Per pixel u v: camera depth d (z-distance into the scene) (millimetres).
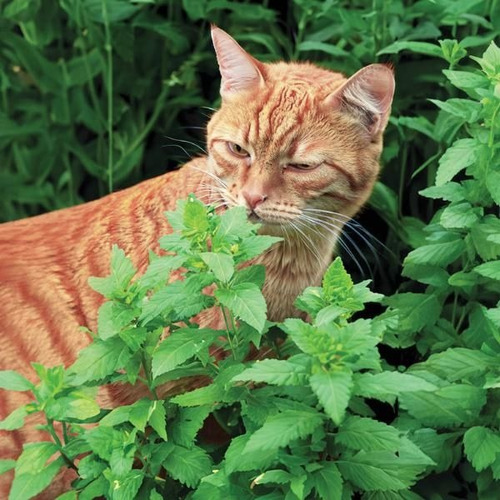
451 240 802
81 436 691
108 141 1082
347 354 624
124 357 674
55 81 1064
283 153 816
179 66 1076
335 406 607
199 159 868
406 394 736
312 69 875
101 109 1077
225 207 831
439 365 732
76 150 1070
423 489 782
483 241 766
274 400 670
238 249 671
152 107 1082
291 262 830
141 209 854
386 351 933
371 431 643
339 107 825
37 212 1108
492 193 745
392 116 963
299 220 821
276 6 1084
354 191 845
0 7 1070
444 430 774
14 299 842
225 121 839
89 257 850
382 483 652
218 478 669
